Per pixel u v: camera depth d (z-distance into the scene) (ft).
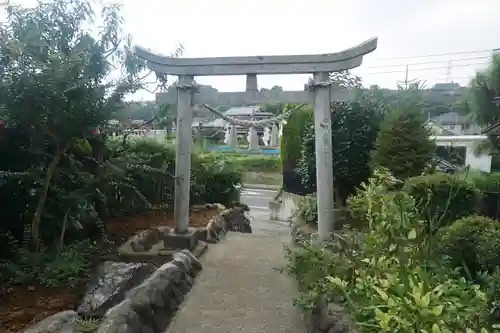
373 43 16.57
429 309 5.43
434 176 13.00
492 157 29.25
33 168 12.66
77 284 11.60
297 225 22.11
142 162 17.35
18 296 10.42
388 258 8.14
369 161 20.04
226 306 12.40
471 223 9.95
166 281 12.28
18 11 12.82
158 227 19.92
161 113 18.79
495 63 23.70
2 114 11.66
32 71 11.37
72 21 14.08
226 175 32.30
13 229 13.23
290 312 11.96
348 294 7.79
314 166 24.16
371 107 21.58
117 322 8.88
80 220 14.84
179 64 17.61
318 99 17.38
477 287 6.66
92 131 13.88
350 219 16.53
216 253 18.74
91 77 13.34
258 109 83.71
